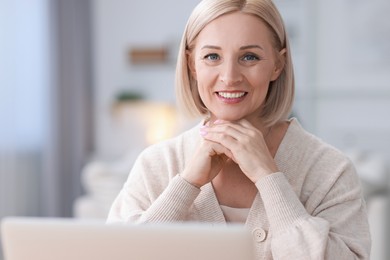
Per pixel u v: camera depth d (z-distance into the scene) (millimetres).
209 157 1271
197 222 1300
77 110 5566
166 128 5625
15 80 5105
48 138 5324
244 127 1269
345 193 1275
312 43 5336
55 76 5348
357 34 5203
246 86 1236
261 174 1228
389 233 3418
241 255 886
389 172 3734
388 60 5098
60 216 5406
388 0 5090
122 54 5953
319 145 1342
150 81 5883
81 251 919
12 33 5086
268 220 1233
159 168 1377
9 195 5043
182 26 5785
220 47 1218
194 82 1358
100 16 5992
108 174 3471
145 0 5883
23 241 933
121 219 1368
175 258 901
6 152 5020
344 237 1214
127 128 5852
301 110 5387
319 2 5309
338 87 5273
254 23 1221
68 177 5504
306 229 1166
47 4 5324
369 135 5172
